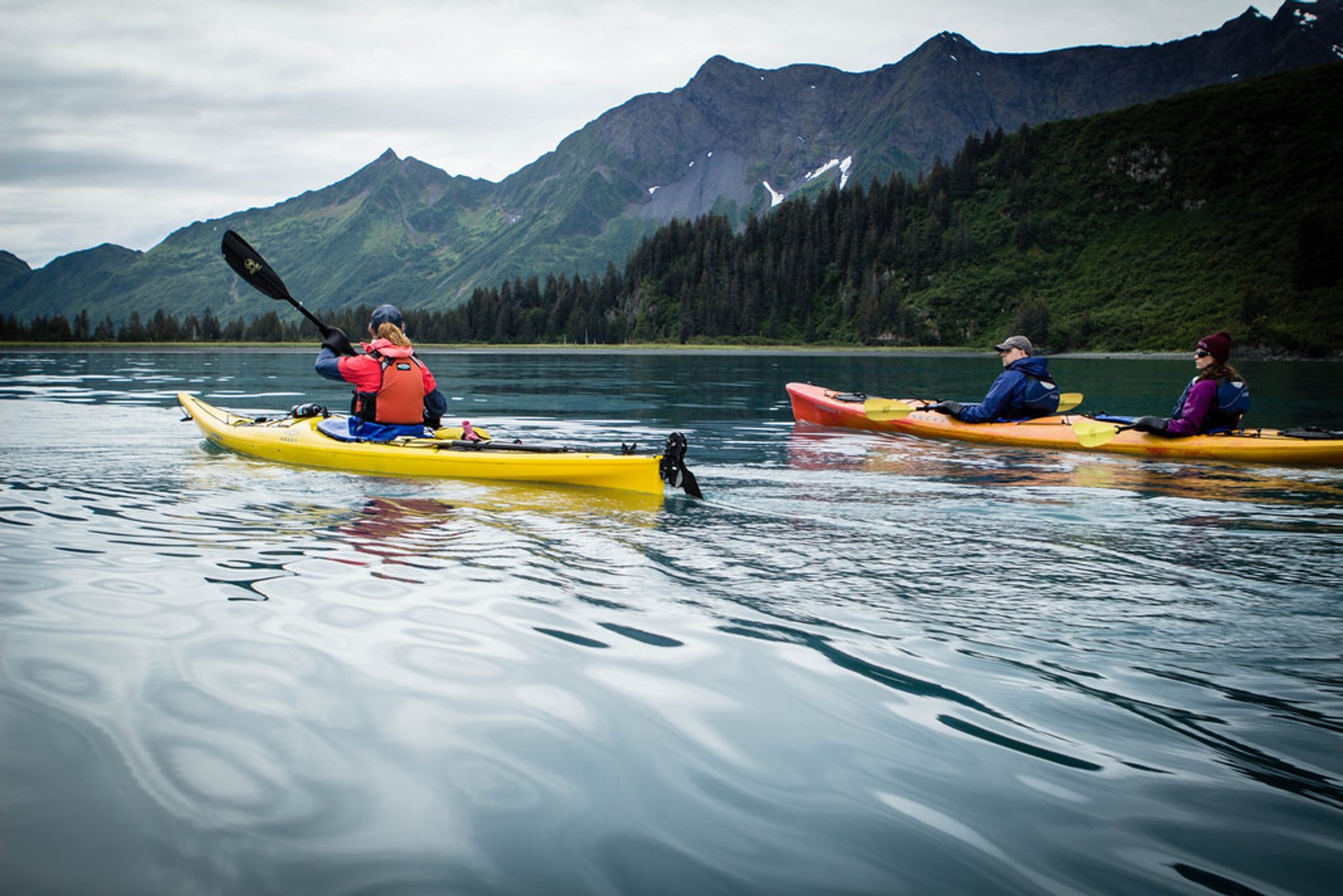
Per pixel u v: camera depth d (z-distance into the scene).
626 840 1.76
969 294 174.38
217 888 1.56
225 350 65.75
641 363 47.78
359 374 6.67
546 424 11.43
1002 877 1.66
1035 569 4.06
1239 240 166.50
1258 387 24.50
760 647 2.95
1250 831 1.84
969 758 2.16
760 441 9.48
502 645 2.91
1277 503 5.89
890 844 1.77
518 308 171.12
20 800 1.84
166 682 2.51
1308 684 2.66
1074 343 153.75
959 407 9.85
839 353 107.62
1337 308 132.75
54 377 21.59
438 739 2.20
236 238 8.07
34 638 2.85
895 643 3.01
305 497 5.55
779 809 1.90
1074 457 8.22
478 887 1.59
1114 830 1.83
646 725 2.32
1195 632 3.16
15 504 5.20
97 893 1.54
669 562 4.10
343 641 2.90
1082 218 189.38
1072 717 2.41
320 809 1.85
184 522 4.77
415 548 4.25
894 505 5.69
